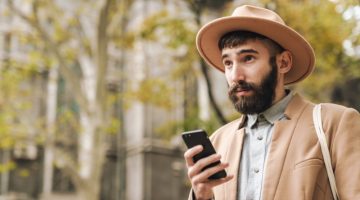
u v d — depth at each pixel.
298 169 1.95
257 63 2.08
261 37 2.10
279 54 2.16
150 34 11.94
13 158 19.81
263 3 8.56
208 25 2.19
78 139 19.83
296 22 8.98
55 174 20.30
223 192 2.12
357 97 16.44
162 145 21.67
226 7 10.12
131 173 21.59
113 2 12.96
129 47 13.16
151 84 13.52
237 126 2.29
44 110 19.95
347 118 2.02
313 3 8.79
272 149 2.04
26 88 19.59
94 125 12.16
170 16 12.08
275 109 2.15
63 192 20.27
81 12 14.15
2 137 12.68
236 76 2.08
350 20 8.08
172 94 15.84
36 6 12.55
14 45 19.09
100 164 12.04
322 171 1.96
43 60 13.35
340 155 1.95
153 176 21.27
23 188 19.86
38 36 13.23
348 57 9.71
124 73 18.00
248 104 2.07
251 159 2.11
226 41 2.13
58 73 20.20
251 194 2.03
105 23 12.38
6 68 13.45
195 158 1.98
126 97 13.73
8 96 13.16
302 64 2.27
